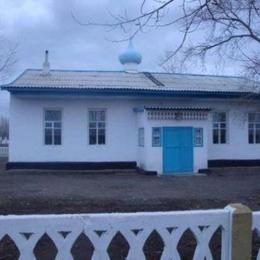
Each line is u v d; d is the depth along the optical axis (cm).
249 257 358
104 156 1998
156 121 1897
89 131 1992
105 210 872
